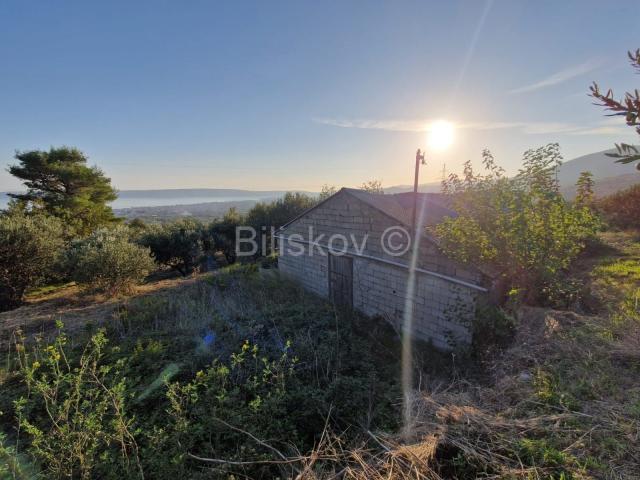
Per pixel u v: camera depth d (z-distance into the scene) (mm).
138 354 4320
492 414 2328
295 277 10312
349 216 7793
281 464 2316
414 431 2240
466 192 5211
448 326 5531
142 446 2646
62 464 2252
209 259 16266
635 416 2010
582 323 3596
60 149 19781
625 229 11586
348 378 3598
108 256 8406
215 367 3770
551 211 4285
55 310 7254
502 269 4828
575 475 1640
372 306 7344
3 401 3330
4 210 14516
